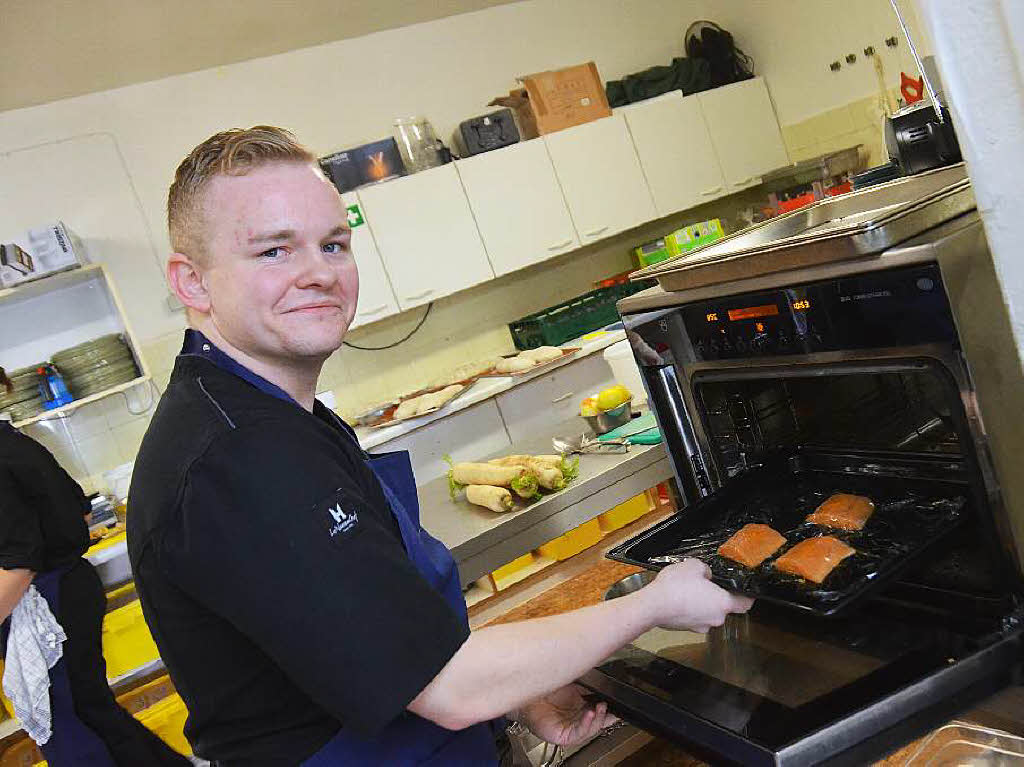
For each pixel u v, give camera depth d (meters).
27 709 2.62
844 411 1.47
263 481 0.93
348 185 4.34
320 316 1.07
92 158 4.22
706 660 1.28
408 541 1.17
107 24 3.79
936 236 1.12
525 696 1.01
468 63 5.11
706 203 5.36
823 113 5.36
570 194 4.79
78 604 2.77
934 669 1.06
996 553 1.13
